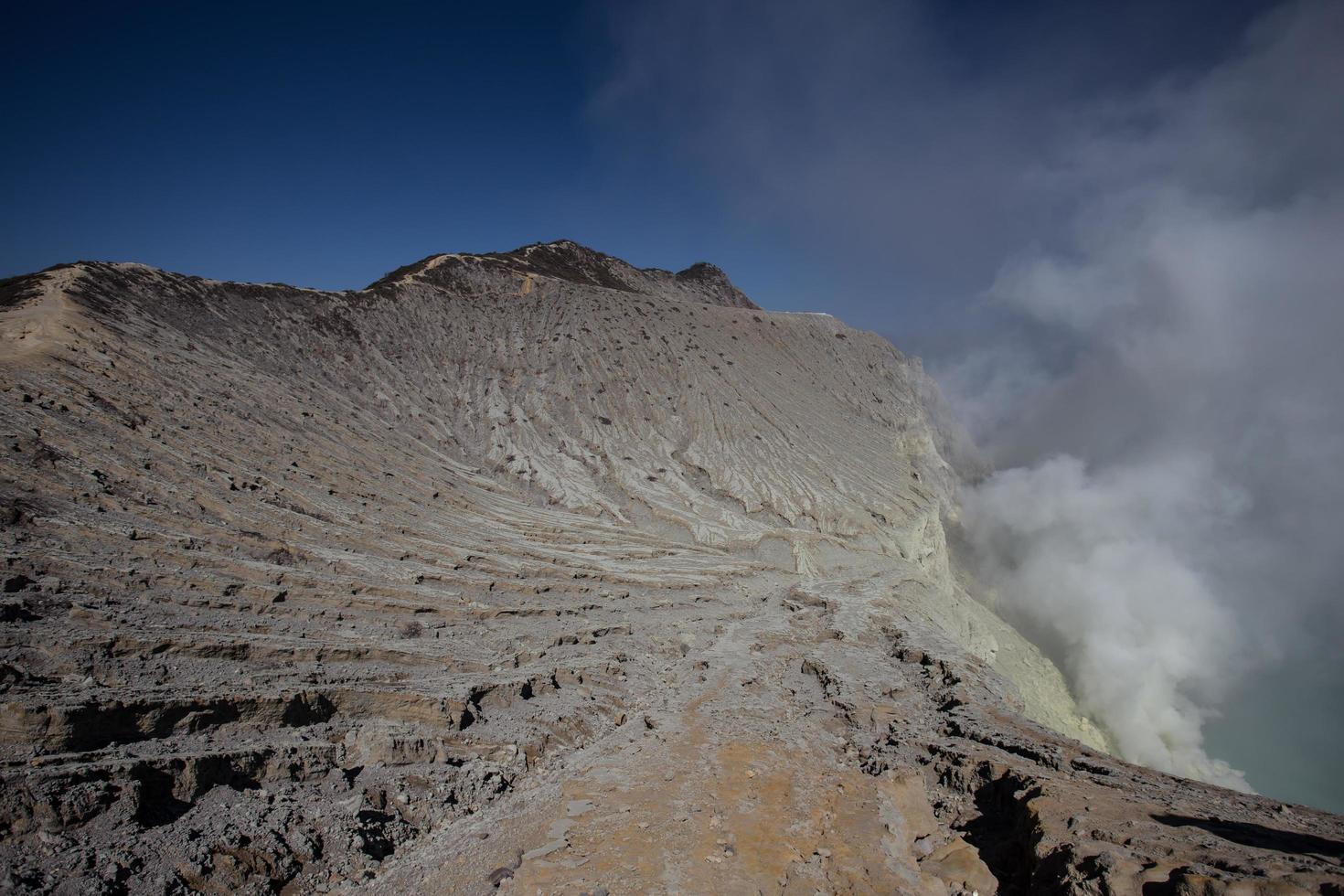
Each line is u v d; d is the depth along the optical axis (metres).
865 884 11.52
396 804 14.66
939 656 30.86
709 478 68.31
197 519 25.62
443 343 74.25
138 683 14.52
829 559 59.12
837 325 123.62
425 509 40.91
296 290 67.62
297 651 18.50
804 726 22.31
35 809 10.52
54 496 21.81
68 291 39.38
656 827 14.41
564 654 26.41
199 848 11.19
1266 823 12.45
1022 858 12.27
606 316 89.44
